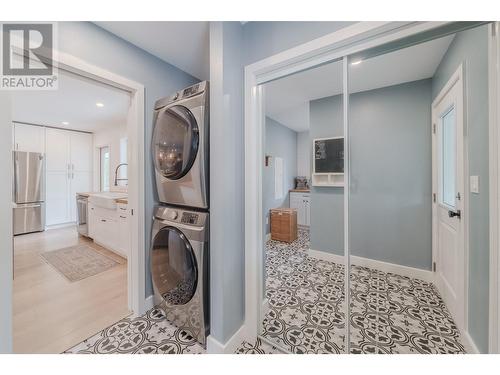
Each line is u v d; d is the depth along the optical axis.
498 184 0.97
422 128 1.67
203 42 1.66
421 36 1.04
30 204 4.33
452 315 1.51
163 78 1.90
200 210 1.49
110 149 4.61
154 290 1.77
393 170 1.74
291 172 2.04
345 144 1.29
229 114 1.34
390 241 1.77
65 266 2.73
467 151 1.27
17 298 2.00
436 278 1.70
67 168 4.81
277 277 1.98
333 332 1.52
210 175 1.35
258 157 1.48
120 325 1.62
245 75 1.43
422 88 1.65
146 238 1.79
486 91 1.07
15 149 4.14
